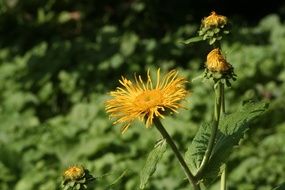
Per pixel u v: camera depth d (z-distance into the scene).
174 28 11.35
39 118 9.12
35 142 7.86
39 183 7.30
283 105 8.33
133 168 7.21
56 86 9.38
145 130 7.78
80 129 8.02
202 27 3.03
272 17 10.82
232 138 2.82
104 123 8.02
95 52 10.02
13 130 8.21
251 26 11.70
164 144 2.68
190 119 8.18
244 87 8.97
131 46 9.97
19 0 11.34
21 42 10.98
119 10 11.48
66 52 9.99
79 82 9.44
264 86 9.09
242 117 2.85
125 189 7.01
